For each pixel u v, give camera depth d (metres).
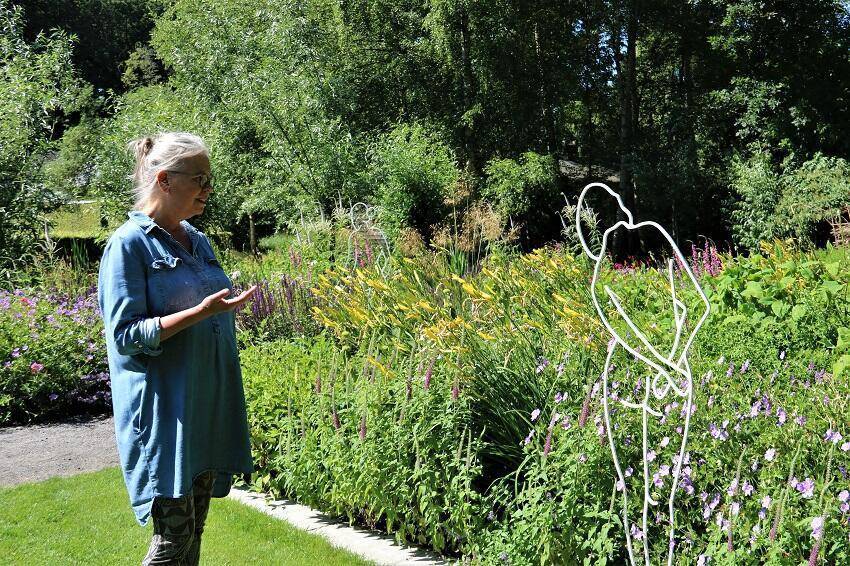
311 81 18.92
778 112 22.84
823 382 3.63
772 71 23.30
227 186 20.30
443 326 4.09
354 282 5.54
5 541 4.17
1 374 7.28
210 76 21.02
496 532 3.50
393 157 18.03
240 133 20.55
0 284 10.92
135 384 2.62
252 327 6.92
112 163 17.17
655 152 25.67
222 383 2.79
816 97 22.20
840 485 2.71
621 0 25.33
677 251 2.31
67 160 17.44
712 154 25.16
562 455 3.34
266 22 20.25
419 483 3.84
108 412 7.65
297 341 6.15
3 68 13.90
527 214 23.12
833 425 3.00
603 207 25.70
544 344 4.24
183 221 2.91
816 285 5.32
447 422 3.78
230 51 20.86
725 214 23.42
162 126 19.33
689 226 23.97
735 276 5.40
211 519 4.40
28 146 13.94
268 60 19.36
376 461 3.95
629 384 3.70
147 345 2.55
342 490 4.18
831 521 2.57
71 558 3.94
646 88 29.23
